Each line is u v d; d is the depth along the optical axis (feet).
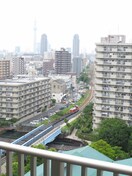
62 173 4.19
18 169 4.57
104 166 3.78
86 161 3.92
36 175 4.46
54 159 4.17
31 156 4.42
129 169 3.64
